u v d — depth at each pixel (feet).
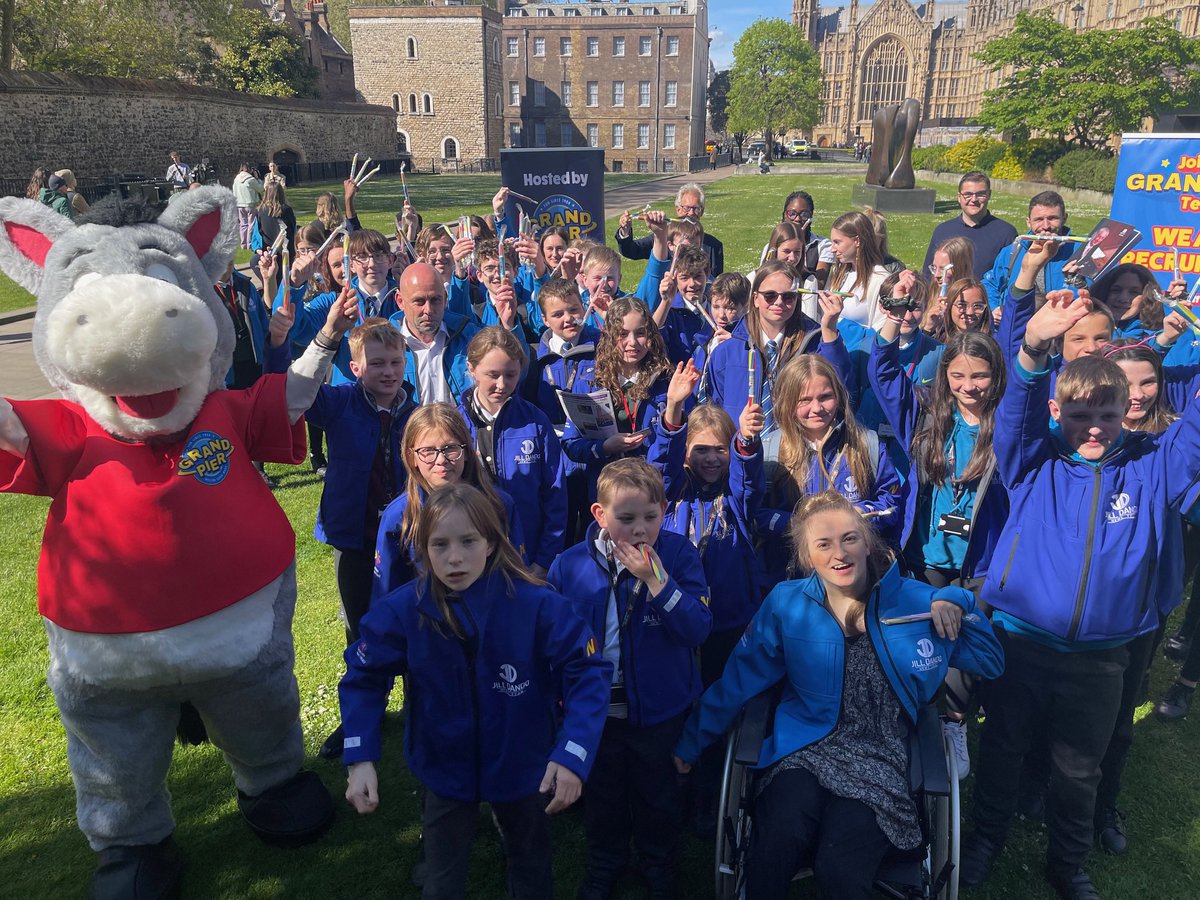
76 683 9.93
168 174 81.97
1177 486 10.62
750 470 11.83
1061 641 10.52
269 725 11.36
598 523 10.85
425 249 20.99
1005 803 11.16
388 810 12.78
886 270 18.63
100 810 10.66
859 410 15.21
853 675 10.02
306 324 18.61
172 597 9.74
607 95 229.25
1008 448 10.87
